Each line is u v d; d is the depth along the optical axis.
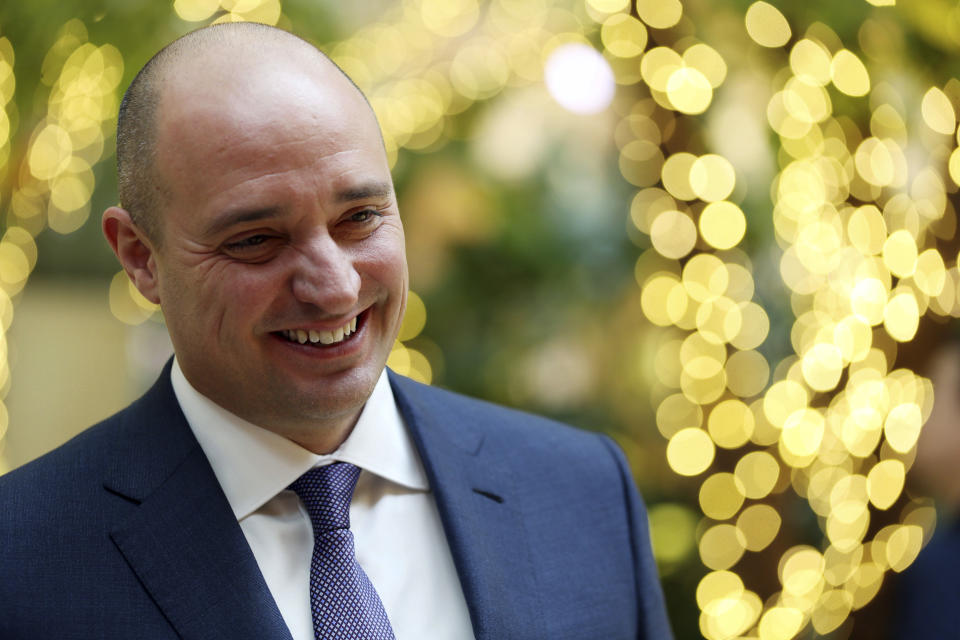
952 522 5.40
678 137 6.33
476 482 3.80
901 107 6.01
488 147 6.27
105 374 9.44
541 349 6.48
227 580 3.23
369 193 3.17
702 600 6.50
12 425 9.09
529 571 3.71
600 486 4.09
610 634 3.78
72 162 6.11
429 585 3.56
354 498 3.60
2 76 5.47
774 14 5.74
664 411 6.60
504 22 6.28
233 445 3.45
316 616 3.28
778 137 6.10
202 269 3.16
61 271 9.06
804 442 6.36
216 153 3.08
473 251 6.27
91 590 3.18
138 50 5.46
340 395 3.26
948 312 6.28
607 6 5.93
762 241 6.25
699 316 6.34
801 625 6.50
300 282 3.11
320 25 5.79
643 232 6.37
